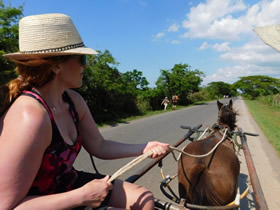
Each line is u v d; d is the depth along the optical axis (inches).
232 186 90.7
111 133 387.5
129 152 71.8
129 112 703.7
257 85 2783.0
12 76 293.6
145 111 799.1
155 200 72.9
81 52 50.9
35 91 48.5
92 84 521.0
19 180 40.5
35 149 42.7
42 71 49.6
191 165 95.5
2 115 46.6
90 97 539.2
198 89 1621.6
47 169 48.8
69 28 52.1
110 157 72.4
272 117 722.2
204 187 85.2
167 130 417.7
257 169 229.6
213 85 3484.3
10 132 42.0
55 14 51.5
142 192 62.2
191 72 1284.4
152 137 355.6
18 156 40.5
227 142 116.8
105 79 553.0
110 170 211.0
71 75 54.2
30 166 42.2
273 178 208.4
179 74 1211.9
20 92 48.4
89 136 72.0
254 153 283.3
